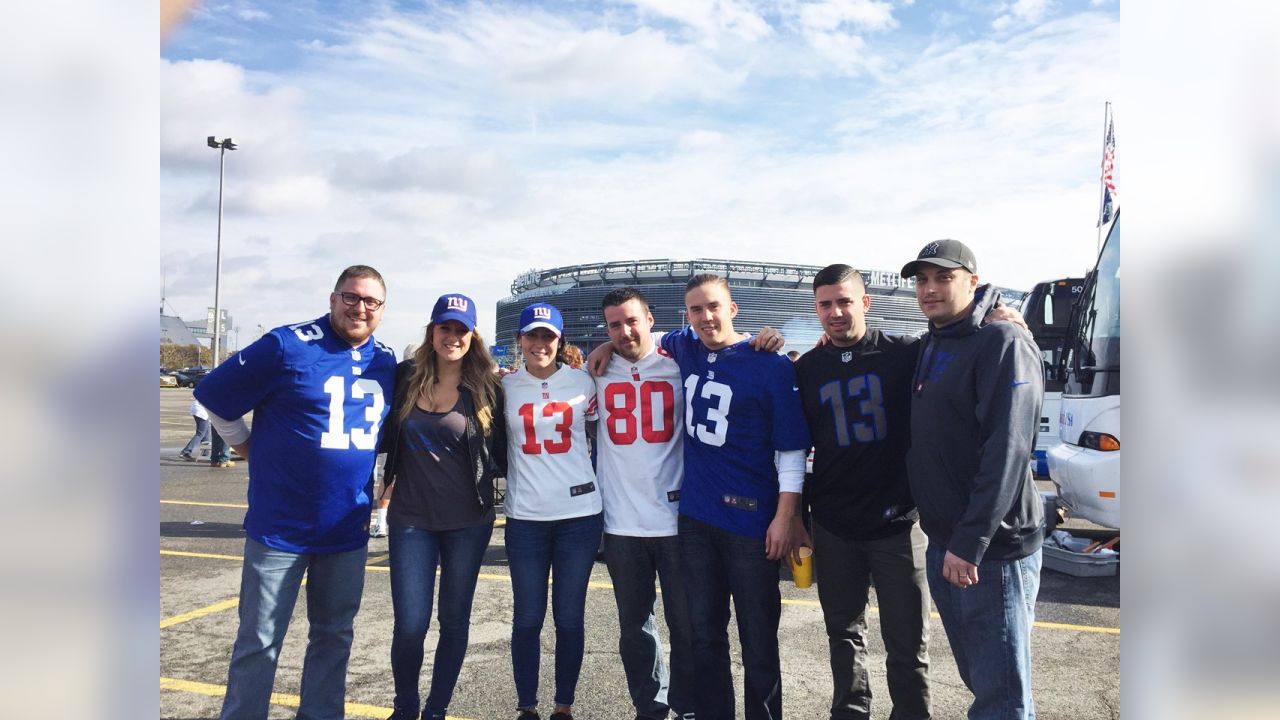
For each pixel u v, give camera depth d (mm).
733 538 3078
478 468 3168
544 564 3303
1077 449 5766
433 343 3172
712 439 3135
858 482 3033
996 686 2531
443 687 3133
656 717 3285
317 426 2916
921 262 2686
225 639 4371
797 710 3471
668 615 3285
